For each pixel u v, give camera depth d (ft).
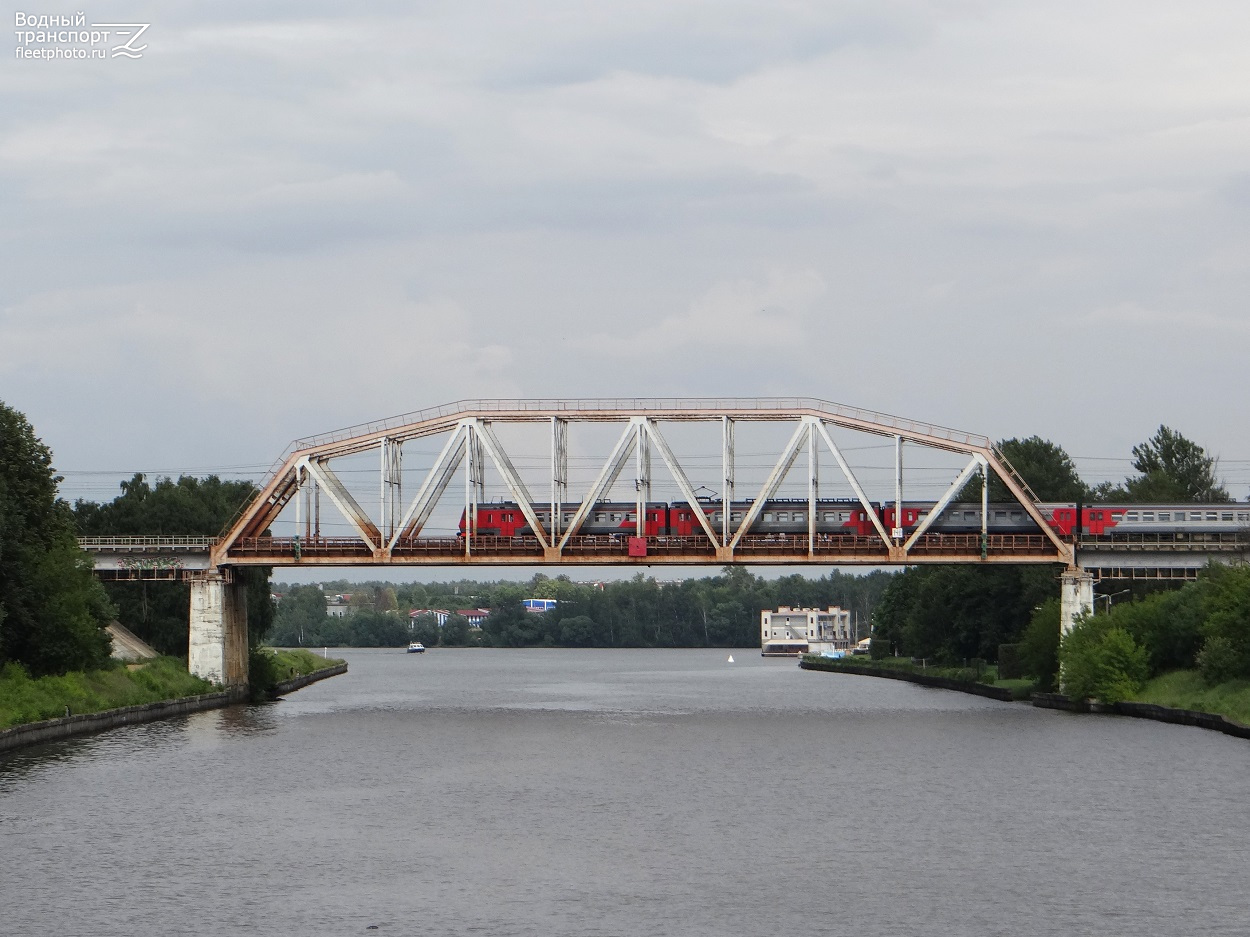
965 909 233.55
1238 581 482.69
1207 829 291.99
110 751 408.67
